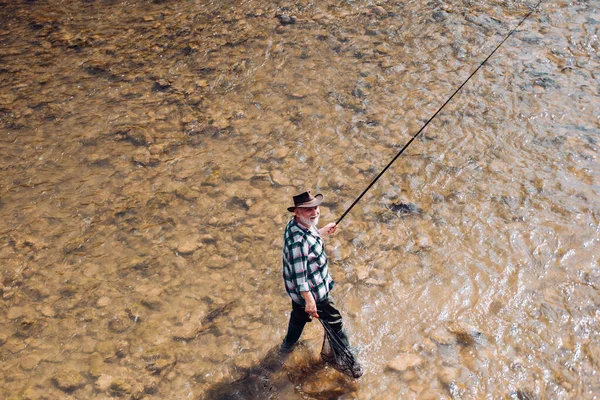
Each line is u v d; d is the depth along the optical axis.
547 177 6.23
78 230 5.93
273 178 6.47
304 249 4.00
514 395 4.20
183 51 8.94
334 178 6.42
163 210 6.12
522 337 4.61
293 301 4.26
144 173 6.65
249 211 6.05
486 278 5.15
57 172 6.74
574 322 4.71
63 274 5.44
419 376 4.38
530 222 5.69
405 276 5.22
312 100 7.72
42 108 7.80
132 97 7.97
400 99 7.65
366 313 4.92
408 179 6.34
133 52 8.99
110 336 4.83
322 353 4.38
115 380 4.48
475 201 5.99
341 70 8.30
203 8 10.20
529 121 7.12
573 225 5.62
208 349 4.70
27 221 6.06
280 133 7.17
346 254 5.48
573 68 8.12
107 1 10.77
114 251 5.67
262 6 10.08
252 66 8.49
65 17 10.22
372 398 4.26
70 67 8.72
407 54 8.59
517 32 9.02
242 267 5.43
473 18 9.43
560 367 4.37
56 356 4.68
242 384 4.43
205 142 7.10
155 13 10.18
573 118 7.13
